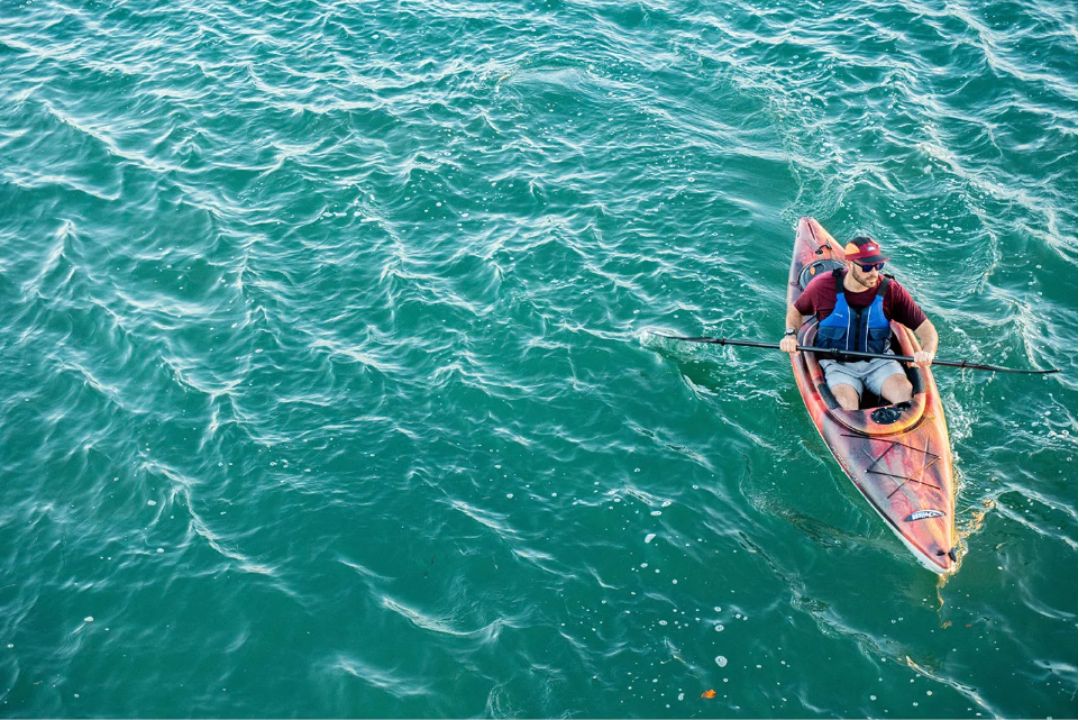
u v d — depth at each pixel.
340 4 15.36
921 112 12.33
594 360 9.00
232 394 8.73
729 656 6.59
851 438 7.73
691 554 7.29
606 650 6.64
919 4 14.64
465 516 7.61
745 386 8.69
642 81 13.28
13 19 15.37
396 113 12.67
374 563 7.29
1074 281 9.69
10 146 12.38
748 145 11.98
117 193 11.48
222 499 7.80
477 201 11.12
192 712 6.38
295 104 12.94
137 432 8.41
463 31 14.50
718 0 15.18
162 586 7.16
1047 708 6.18
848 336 7.89
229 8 15.46
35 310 9.84
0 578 7.27
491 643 6.70
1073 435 8.04
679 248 10.33
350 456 8.12
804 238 9.98
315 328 9.47
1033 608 6.78
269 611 6.97
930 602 6.88
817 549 7.32
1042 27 13.90
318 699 6.43
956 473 7.73
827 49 13.77
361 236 10.65
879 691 6.34
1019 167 11.29
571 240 10.46
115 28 15.04
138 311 9.76
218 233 10.76
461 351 9.14
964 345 8.95
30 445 8.34
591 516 7.60
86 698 6.48
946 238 10.33
